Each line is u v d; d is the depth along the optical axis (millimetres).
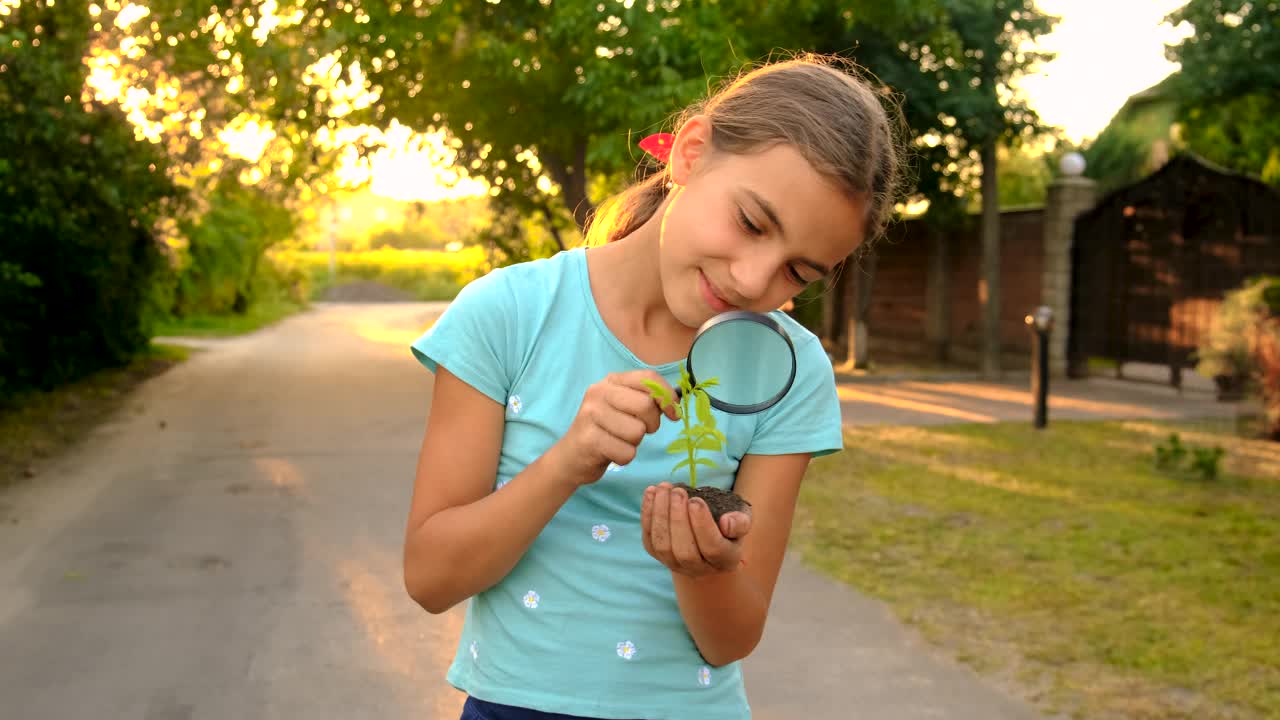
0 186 10047
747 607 1383
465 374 1451
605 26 10703
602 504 1443
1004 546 5793
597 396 1266
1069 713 3680
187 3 11617
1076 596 4930
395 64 12469
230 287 29203
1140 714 3654
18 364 12320
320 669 4176
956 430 9984
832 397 1573
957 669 4098
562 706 1422
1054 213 15438
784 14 12734
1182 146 18828
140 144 12023
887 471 7844
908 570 5355
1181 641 4332
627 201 1645
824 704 3795
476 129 12820
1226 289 13289
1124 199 14641
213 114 12836
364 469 8133
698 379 1355
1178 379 13938
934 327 18203
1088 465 8148
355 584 5242
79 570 5461
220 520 6520
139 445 9219
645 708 1433
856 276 16375
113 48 11438
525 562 1449
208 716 3758
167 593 5098
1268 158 17375
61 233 11422
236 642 4461
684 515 1201
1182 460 8266
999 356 16844
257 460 8508
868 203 1332
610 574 1434
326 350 20453
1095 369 15805
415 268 58188
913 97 13938
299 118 12898
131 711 3791
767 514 1507
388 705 3859
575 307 1494
